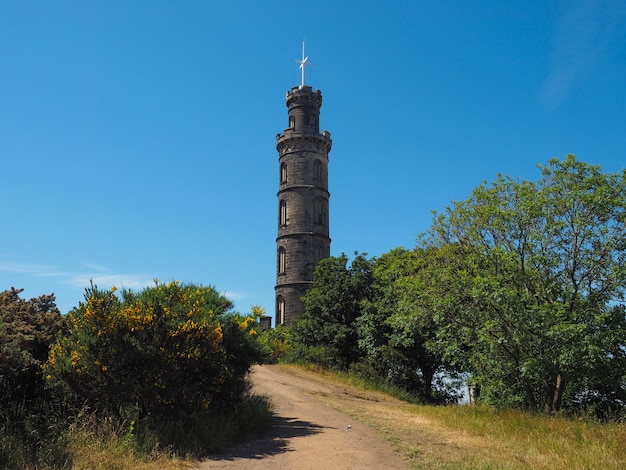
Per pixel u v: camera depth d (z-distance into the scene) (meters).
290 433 13.87
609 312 18.19
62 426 10.67
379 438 13.62
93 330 11.87
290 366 36.41
